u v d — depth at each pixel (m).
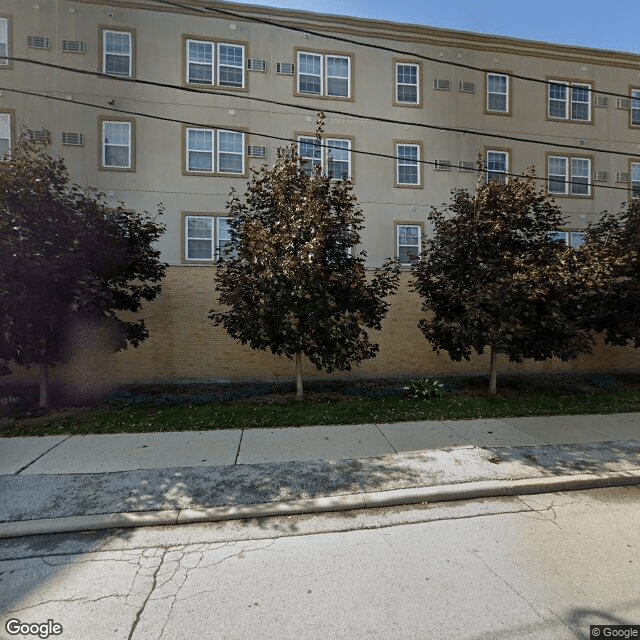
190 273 10.92
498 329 7.59
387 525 3.75
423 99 14.41
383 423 6.61
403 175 14.33
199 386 10.30
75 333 7.90
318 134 8.19
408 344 11.76
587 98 15.64
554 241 8.50
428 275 8.73
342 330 7.29
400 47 14.32
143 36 12.70
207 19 13.06
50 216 7.00
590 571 3.03
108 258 7.40
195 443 5.66
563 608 2.64
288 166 7.52
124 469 4.77
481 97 14.81
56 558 3.26
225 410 7.25
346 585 2.89
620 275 9.66
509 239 8.40
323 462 4.99
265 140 13.42
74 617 2.60
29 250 6.60
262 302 6.90
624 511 4.01
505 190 8.25
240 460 5.05
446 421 6.71
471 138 14.73
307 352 7.57
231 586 2.89
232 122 13.23
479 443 5.66
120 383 10.58
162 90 12.84
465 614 2.59
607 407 7.64
